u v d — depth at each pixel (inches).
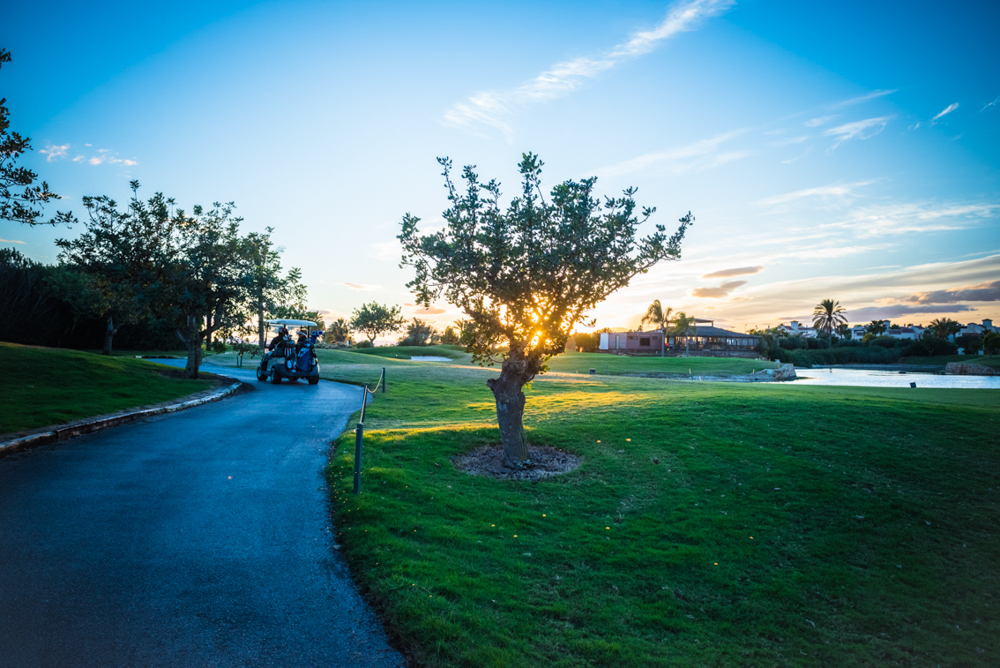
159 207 820.6
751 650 224.1
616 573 273.6
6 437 393.1
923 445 496.1
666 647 215.5
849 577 293.0
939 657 229.1
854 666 219.8
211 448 431.2
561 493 384.2
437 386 1043.9
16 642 169.3
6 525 255.4
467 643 186.7
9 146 400.2
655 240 421.7
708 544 316.8
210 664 166.2
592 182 410.6
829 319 5275.6
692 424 552.1
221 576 222.7
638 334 3435.0
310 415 630.5
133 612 191.5
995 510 380.2
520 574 256.1
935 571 304.5
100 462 369.4
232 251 895.1
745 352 3587.6
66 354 788.0
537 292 420.5
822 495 389.7
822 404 634.8
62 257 794.8
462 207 421.4
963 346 4739.2
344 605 207.0
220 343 952.9
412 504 324.8
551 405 755.4
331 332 3902.6
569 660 191.8
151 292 801.6
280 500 316.2
